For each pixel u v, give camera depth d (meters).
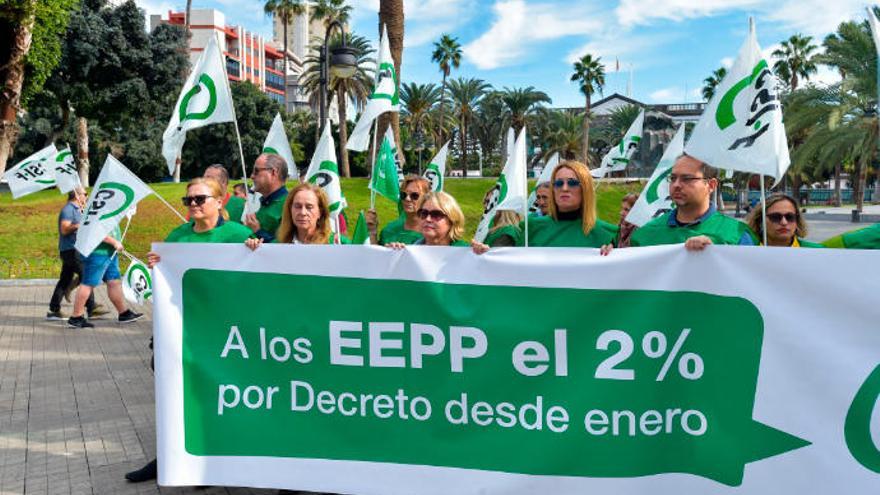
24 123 45.97
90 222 5.26
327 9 60.47
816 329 3.12
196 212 4.36
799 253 3.11
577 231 4.24
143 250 18.03
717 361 3.23
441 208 4.02
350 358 3.61
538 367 3.42
